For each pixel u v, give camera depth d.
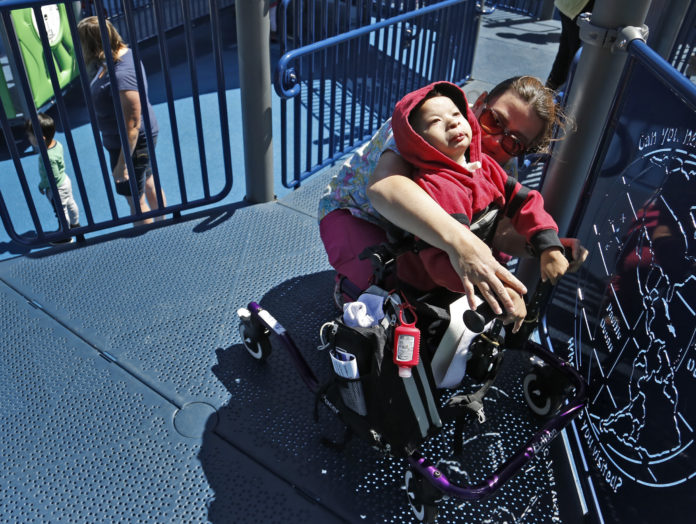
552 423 2.07
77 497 2.10
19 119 5.23
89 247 3.34
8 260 3.22
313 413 2.27
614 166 2.11
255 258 3.29
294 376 2.57
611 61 2.12
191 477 2.17
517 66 6.84
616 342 2.01
